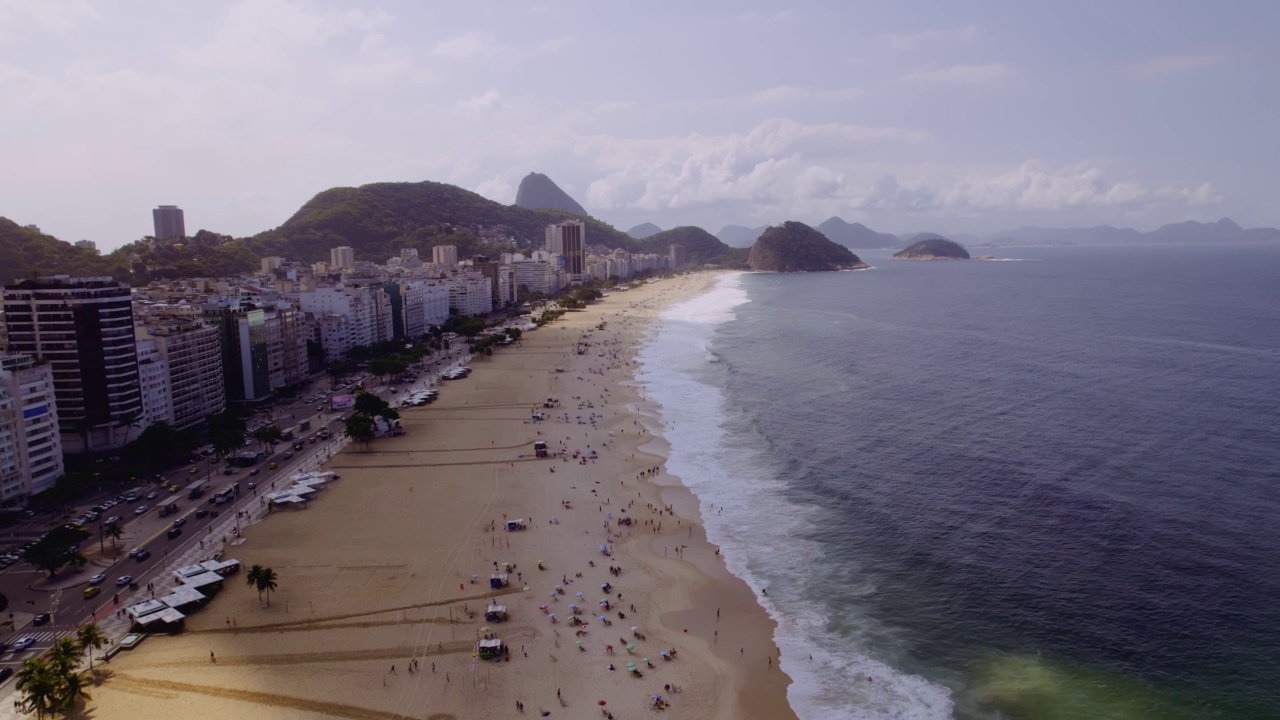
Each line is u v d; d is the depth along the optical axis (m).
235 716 89.31
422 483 170.12
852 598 117.81
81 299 182.12
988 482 164.12
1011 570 124.81
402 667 99.44
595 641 106.06
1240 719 88.00
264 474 176.38
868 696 94.50
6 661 100.00
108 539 139.12
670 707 92.19
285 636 106.56
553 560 130.38
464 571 126.06
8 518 146.62
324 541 138.12
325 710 90.62
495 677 97.25
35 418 160.38
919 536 138.50
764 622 111.44
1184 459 173.50
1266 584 117.38
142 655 101.88
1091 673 97.62
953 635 107.19
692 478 171.75
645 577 124.75
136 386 195.12
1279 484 156.62
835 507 153.12
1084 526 140.00
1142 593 116.25
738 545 136.75
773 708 92.25
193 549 134.75
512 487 167.12
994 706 91.88
